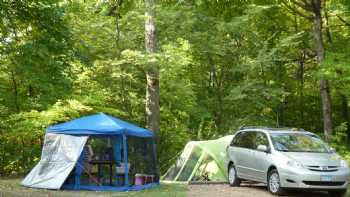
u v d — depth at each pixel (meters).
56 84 16.50
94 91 20.36
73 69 19.44
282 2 26.19
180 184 16.20
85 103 19.36
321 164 12.94
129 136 15.23
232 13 27.00
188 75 24.27
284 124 29.64
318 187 12.76
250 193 13.75
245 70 23.72
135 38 21.09
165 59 18.67
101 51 20.36
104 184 14.76
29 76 16.30
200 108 24.06
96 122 14.89
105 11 21.20
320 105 30.25
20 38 16.58
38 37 14.78
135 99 21.75
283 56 25.41
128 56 18.59
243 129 15.98
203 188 14.95
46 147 14.87
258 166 14.26
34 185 14.38
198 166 17.12
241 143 15.61
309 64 29.16
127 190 14.12
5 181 16.03
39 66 15.70
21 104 19.41
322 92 23.61
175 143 21.81
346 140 27.72
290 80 28.52
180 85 21.30
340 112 29.98
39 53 14.16
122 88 21.23
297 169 12.84
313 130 30.20
